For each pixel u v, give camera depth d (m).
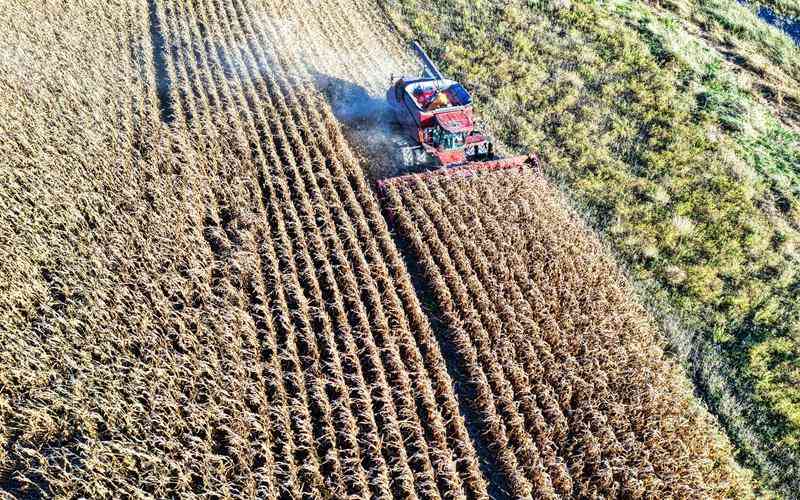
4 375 10.23
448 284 13.75
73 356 10.79
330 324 12.35
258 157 16.61
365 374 11.63
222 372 10.88
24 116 16.75
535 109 20.59
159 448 9.81
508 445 10.88
